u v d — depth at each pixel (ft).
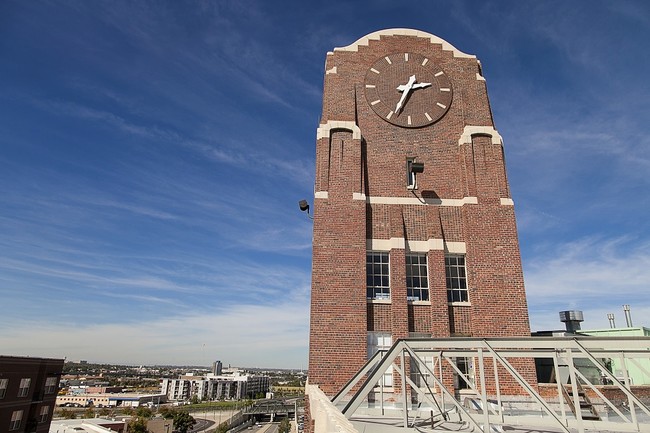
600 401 54.08
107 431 209.46
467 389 55.72
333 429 14.51
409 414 49.32
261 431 370.53
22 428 141.38
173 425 319.06
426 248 62.90
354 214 62.75
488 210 63.26
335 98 70.38
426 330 58.90
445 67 73.67
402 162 67.56
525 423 43.04
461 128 69.77
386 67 73.05
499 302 58.85
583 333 77.36
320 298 58.34
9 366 137.39
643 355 36.73
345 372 55.21
